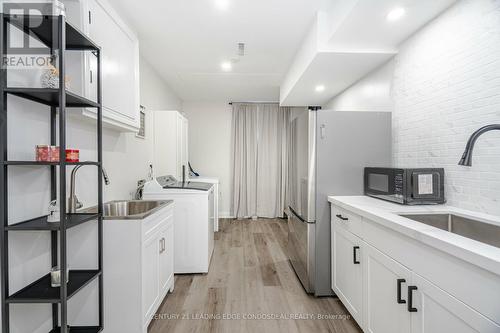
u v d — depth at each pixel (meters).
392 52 2.23
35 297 1.21
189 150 5.35
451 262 0.96
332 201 2.14
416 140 2.03
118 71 1.95
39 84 1.42
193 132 5.36
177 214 2.68
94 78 1.63
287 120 5.32
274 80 3.97
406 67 2.13
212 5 2.07
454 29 1.66
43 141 1.46
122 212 2.22
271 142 5.32
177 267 2.68
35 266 1.39
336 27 1.96
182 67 3.42
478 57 1.51
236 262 3.01
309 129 2.28
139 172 2.94
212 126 5.38
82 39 1.41
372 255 1.53
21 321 1.30
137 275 1.62
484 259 0.81
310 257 2.27
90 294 1.62
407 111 2.13
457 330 0.93
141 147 3.00
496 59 1.41
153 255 1.84
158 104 3.68
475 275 0.86
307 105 4.27
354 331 1.77
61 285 1.19
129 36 2.13
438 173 1.75
